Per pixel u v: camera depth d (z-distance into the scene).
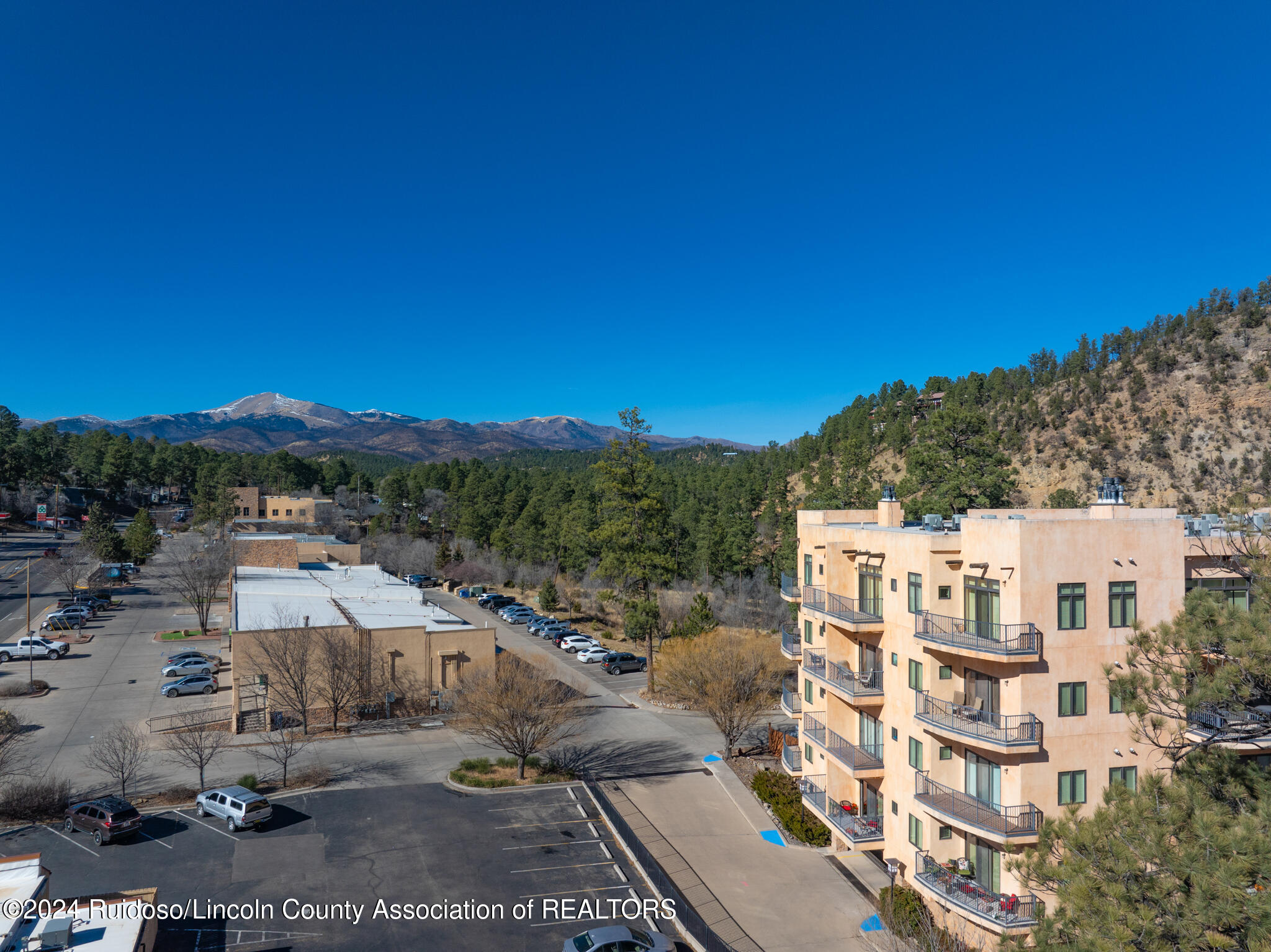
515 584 108.69
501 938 24.16
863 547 29.56
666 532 61.34
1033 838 21.58
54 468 157.12
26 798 32.03
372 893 26.67
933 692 24.84
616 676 61.88
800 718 35.34
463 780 37.31
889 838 27.66
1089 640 22.28
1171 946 13.64
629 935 23.11
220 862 28.52
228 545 85.38
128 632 68.44
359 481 179.12
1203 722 18.88
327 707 47.16
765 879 29.06
